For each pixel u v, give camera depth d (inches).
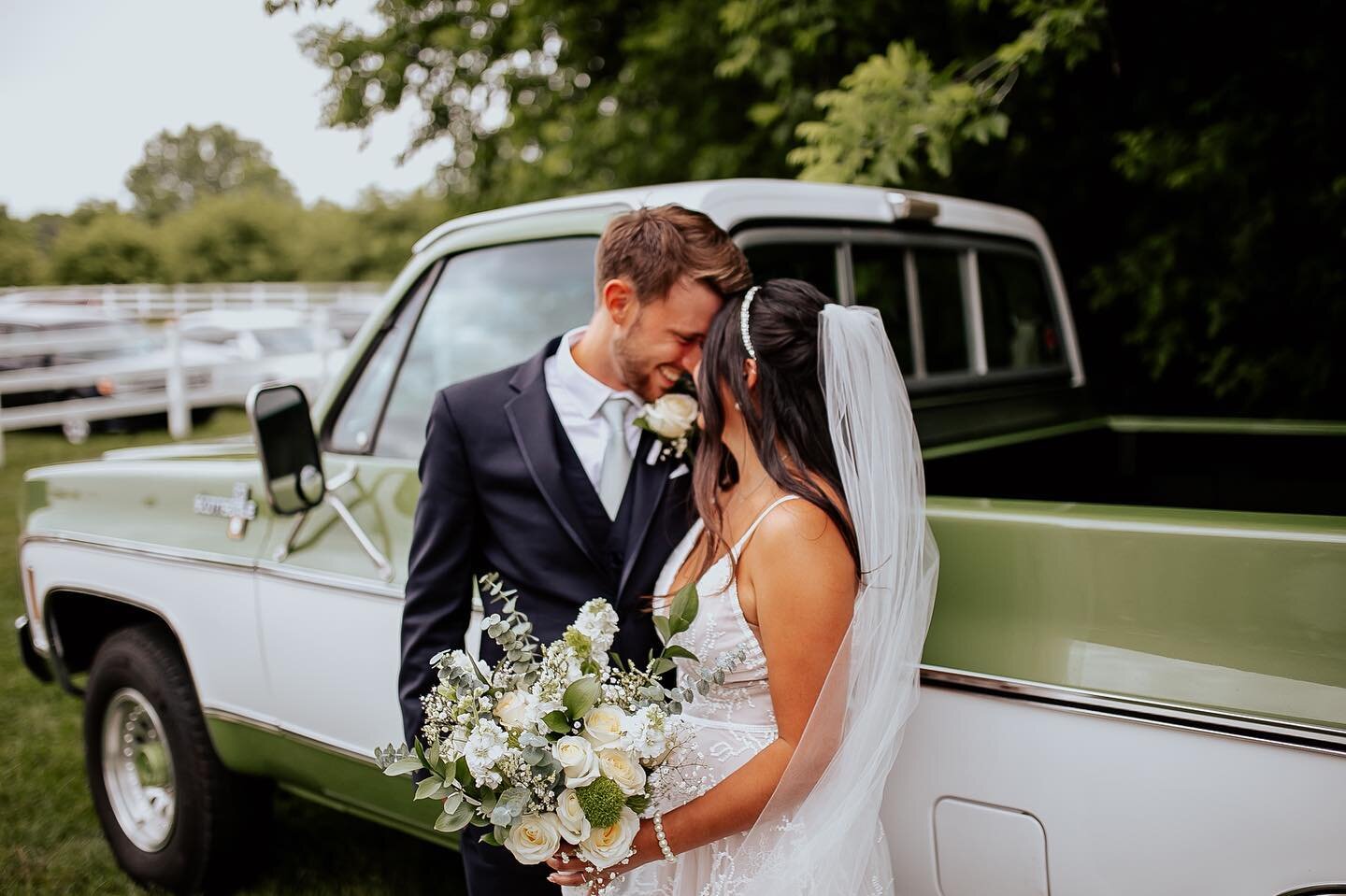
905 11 198.1
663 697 62.4
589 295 97.4
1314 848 56.1
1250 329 192.4
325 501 104.5
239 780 121.8
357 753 100.7
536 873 74.7
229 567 112.2
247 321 602.5
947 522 69.5
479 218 108.3
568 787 58.1
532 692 61.3
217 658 114.5
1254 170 174.4
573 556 74.0
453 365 106.4
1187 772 59.2
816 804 62.4
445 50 281.4
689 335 71.6
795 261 97.7
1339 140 169.6
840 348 65.1
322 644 102.9
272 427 97.9
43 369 532.1
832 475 65.5
